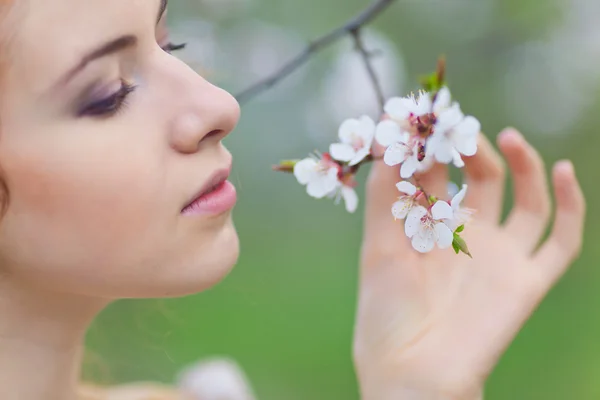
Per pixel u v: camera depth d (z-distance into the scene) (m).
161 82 0.83
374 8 1.00
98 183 0.82
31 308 0.87
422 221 0.84
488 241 0.95
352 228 2.59
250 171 2.52
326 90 2.14
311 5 2.21
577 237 0.94
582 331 2.02
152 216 0.83
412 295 0.94
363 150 0.87
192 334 2.00
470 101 2.30
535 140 2.33
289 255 2.47
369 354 0.94
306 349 2.08
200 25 1.74
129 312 1.06
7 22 0.81
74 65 0.81
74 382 0.92
